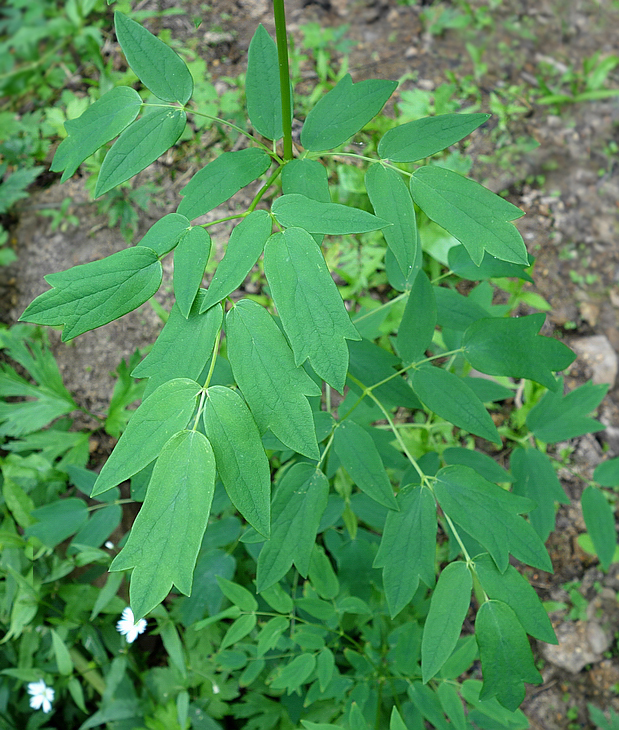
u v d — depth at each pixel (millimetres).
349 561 397
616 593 546
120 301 186
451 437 522
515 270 315
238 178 219
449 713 307
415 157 206
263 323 182
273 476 496
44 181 622
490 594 228
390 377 297
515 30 729
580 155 674
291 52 654
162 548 162
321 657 336
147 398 178
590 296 624
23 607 439
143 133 215
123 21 215
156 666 499
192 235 193
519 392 574
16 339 514
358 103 226
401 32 708
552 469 328
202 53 655
